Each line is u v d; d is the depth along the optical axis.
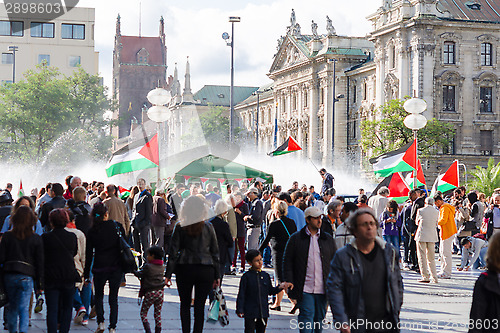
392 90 94.19
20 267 11.62
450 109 90.62
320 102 119.62
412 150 30.91
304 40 130.75
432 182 87.94
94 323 14.80
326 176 39.06
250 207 27.70
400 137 81.38
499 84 91.31
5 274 11.74
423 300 19.09
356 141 111.38
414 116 30.64
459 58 90.50
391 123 81.12
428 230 23.20
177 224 11.63
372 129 83.81
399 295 8.31
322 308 11.95
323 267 11.88
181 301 11.91
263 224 29.05
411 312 16.92
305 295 11.82
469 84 90.81
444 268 24.89
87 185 25.69
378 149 83.06
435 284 23.02
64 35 80.31
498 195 27.14
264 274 12.45
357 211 8.34
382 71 96.75
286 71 132.62
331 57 115.25
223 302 11.99
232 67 59.91
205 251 11.74
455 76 90.06
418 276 25.47
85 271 13.17
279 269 16.33
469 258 32.34
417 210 26.11
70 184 19.94
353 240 8.41
